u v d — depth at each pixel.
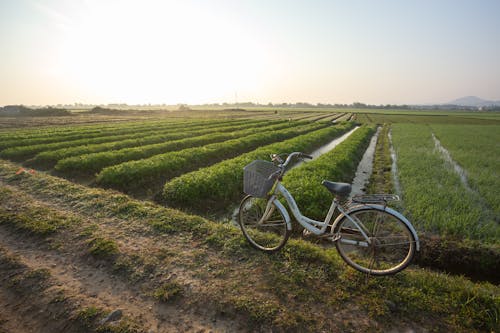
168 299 3.20
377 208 3.41
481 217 6.39
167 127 30.39
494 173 10.74
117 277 3.62
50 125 36.72
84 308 3.05
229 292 3.31
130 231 4.90
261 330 2.79
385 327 2.83
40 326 2.88
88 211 5.80
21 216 5.29
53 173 10.68
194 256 4.08
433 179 9.80
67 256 4.10
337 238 3.64
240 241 4.48
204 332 2.78
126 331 2.75
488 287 3.89
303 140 18.62
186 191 7.45
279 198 6.63
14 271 3.72
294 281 3.50
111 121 45.19
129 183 9.20
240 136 22.06
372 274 3.51
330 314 2.99
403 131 30.23
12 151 13.27
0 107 90.62
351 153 14.18
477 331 2.79
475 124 45.19
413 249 3.32
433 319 2.93
